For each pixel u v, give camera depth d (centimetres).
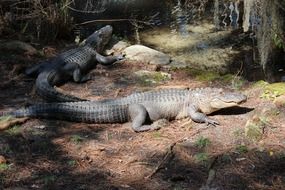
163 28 1027
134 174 564
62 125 660
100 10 1103
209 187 537
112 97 732
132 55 876
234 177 553
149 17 1079
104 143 619
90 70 838
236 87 741
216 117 659
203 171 564
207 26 1030
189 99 668
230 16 1070
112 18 1072
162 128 646
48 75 764
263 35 867
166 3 1150
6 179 557
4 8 1014
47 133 639
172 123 664
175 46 948
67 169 574
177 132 637
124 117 665
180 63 872
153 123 652
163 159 583
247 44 946
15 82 781
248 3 998
